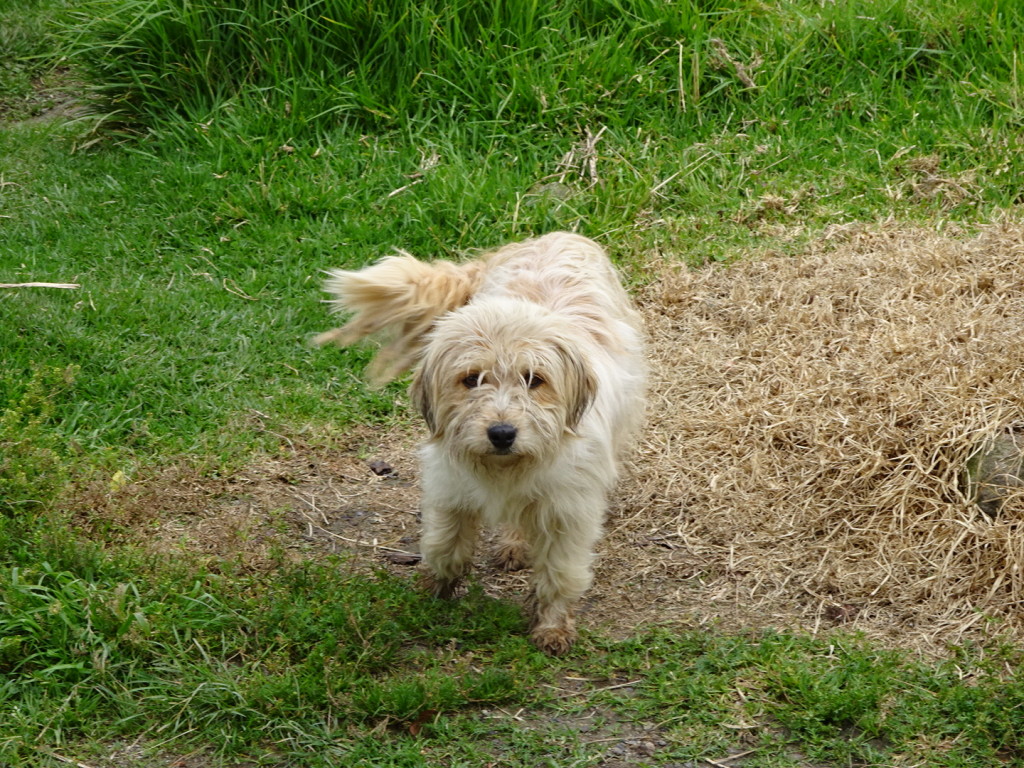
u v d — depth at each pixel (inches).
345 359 272.2
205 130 352.2
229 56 370.0
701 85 369.7
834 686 168.6
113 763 155.1
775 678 171.8
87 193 338.3
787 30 382.3
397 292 202.8
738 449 228.5
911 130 348.5
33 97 424.2
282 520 217.2
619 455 217.9
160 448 235.3
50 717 159.5
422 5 367.9
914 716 163.5
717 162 343.6
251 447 239.6
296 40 362.6
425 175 332.2
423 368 178.5
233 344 271.7
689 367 257.4
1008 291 255.9
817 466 217.9
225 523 213.9
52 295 280.1
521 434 166.2
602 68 362.3
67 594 177.6
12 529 193.5
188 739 160.1
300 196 328.8
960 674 172.4
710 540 211.9
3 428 219.1
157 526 209.8
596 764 156.9
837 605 192.2
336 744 159.6
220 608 181.9
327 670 168.9
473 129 349.1
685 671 176.6
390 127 356.5
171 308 281.0
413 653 179.3
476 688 168.9
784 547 207.6
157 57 370.6
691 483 223.9
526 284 204.8
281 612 180.9
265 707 163.5
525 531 186.9
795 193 325.7
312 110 354.0
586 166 337.4
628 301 238.4
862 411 222.7
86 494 210.8
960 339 237.9
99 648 170.2
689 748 160.2
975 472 203.8
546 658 179.9
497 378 168.4
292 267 305.3
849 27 378.9
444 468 183.5
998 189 317.4
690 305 284.0
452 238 314.5
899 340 239.0
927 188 325.1
